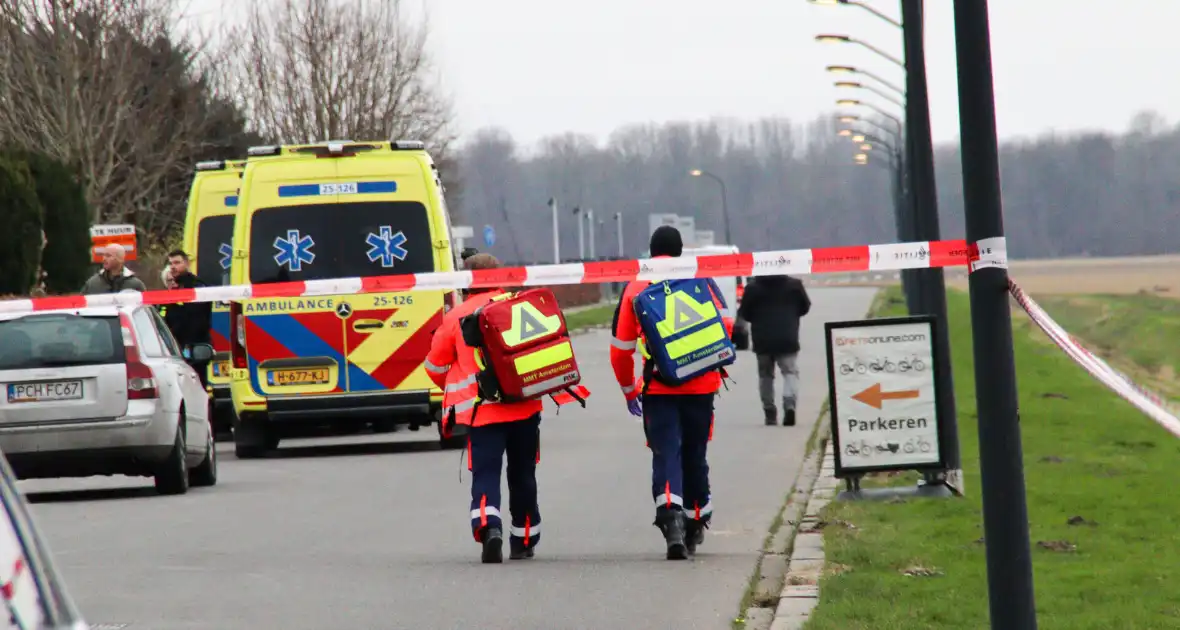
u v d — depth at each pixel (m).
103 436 36.91
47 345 37.16
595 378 80.75
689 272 26.39
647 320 25.84
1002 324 14.77
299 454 49.31
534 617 21.66
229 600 23.41
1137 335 122.88
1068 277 193.00
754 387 70.12
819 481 36.50
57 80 100.69
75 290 89.50
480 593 23.61
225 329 54.25
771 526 29.86
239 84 130.12
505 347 26.03
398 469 43.03
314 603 23.06
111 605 23.08
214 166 56.50
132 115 105.44
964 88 14.80
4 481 6.78
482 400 26.39
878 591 21.81
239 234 46.28
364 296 46.38
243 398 46.38
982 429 14.80
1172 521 27.88
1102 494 31.30
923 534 27.12
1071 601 20.75
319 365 46.31
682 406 26.61
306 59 131.62
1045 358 81.44
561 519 31.64
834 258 25.48
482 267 26.78
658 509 26.42
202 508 35.16
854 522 29.09
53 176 89.19
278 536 30.31
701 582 24.19
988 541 14.80
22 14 100.50
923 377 32.47
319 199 46.38
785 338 52.41
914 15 34.59
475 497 26.59
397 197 46.53
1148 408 12.51
